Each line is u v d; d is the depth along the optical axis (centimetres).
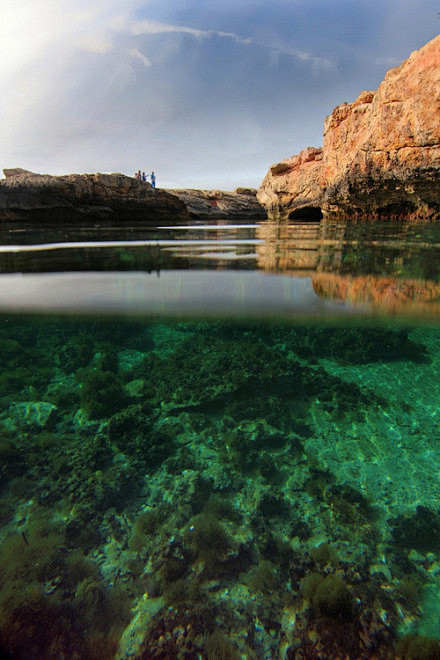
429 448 426
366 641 215
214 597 244
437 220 1164
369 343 739
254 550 284
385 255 560
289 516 322
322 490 353
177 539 292
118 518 318
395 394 558
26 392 574
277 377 589
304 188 2091
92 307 407
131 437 443
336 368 655
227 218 3152
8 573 253
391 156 1052
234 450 419
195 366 637
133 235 1055
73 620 225
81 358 715
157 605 237
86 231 1229
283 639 218
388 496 350
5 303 403
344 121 1420
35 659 204
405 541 292
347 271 466
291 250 649
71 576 255
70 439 443
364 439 445
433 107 875
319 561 273
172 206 2470
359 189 1298
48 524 308
